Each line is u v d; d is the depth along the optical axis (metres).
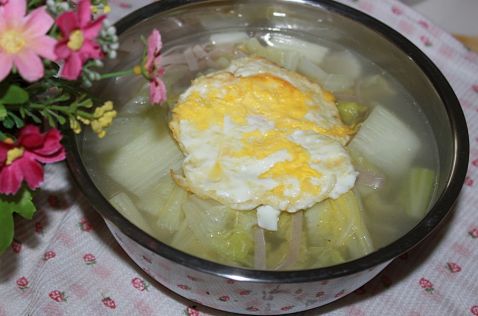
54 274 0.38
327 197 0.37
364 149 0.41
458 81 0.51
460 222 0.43
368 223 0.39
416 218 0.39
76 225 0.41
